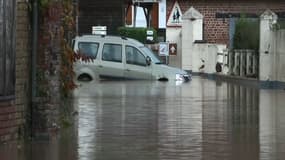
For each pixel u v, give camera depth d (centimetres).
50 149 1353
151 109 2080
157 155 1314
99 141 1466
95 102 2247
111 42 3197
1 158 1244
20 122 1350
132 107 2120
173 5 5306
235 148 1407
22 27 1341
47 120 1428
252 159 1289
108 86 2880
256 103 2367
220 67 4103
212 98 2512
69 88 1702
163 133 1599
